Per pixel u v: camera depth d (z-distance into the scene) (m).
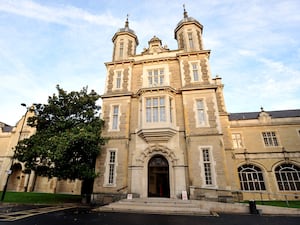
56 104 16.73
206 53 18.12
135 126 16.72
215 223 8.12
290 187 20.89
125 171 14.98
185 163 14.60
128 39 21.62
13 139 31.81
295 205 14.35
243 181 22.48
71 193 27.64
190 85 17.16
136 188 14.37
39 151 13.52
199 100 16.41
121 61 19.67
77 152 14.71
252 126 24.73
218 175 13.59
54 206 13.26
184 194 13.28
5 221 7.72
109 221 8.17
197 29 20.61
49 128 15.45
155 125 15.34
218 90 23.92
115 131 16.59
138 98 17.81
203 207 11.92
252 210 11.14
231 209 11.75
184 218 9.19
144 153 15.31
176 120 16.25
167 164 15.34
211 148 14.46
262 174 22.16
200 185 13.58
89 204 14.56
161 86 16.58
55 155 12.48
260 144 23.67
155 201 12.27
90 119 16.95
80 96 17.44
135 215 9.80
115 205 11.79
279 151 22.64
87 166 14.33
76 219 8.50
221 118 21.42
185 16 21.91
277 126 24.02
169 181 14.41
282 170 21.84
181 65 18.25
